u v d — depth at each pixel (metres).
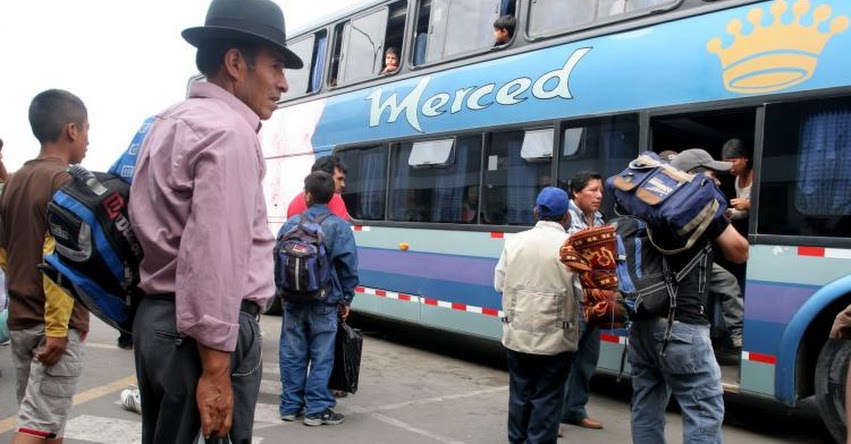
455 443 4.75
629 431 5.18
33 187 3.13
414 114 8.18
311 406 5.02
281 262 4.87
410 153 8.20
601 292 3.62
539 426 4.08
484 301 7.05
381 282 8.44
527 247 4.10
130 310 2.32
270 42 2.31
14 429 4.65
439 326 7.59
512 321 4.11
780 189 4.94
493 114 7.13
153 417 2.25
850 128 4.61
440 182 7.70
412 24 8.55
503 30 7.25
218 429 2.02
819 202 4.74
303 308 5.09
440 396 6.11
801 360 4.85
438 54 8.08
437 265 7.63
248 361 2.26
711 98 5.31
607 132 6.00
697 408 3.35
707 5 5.48
